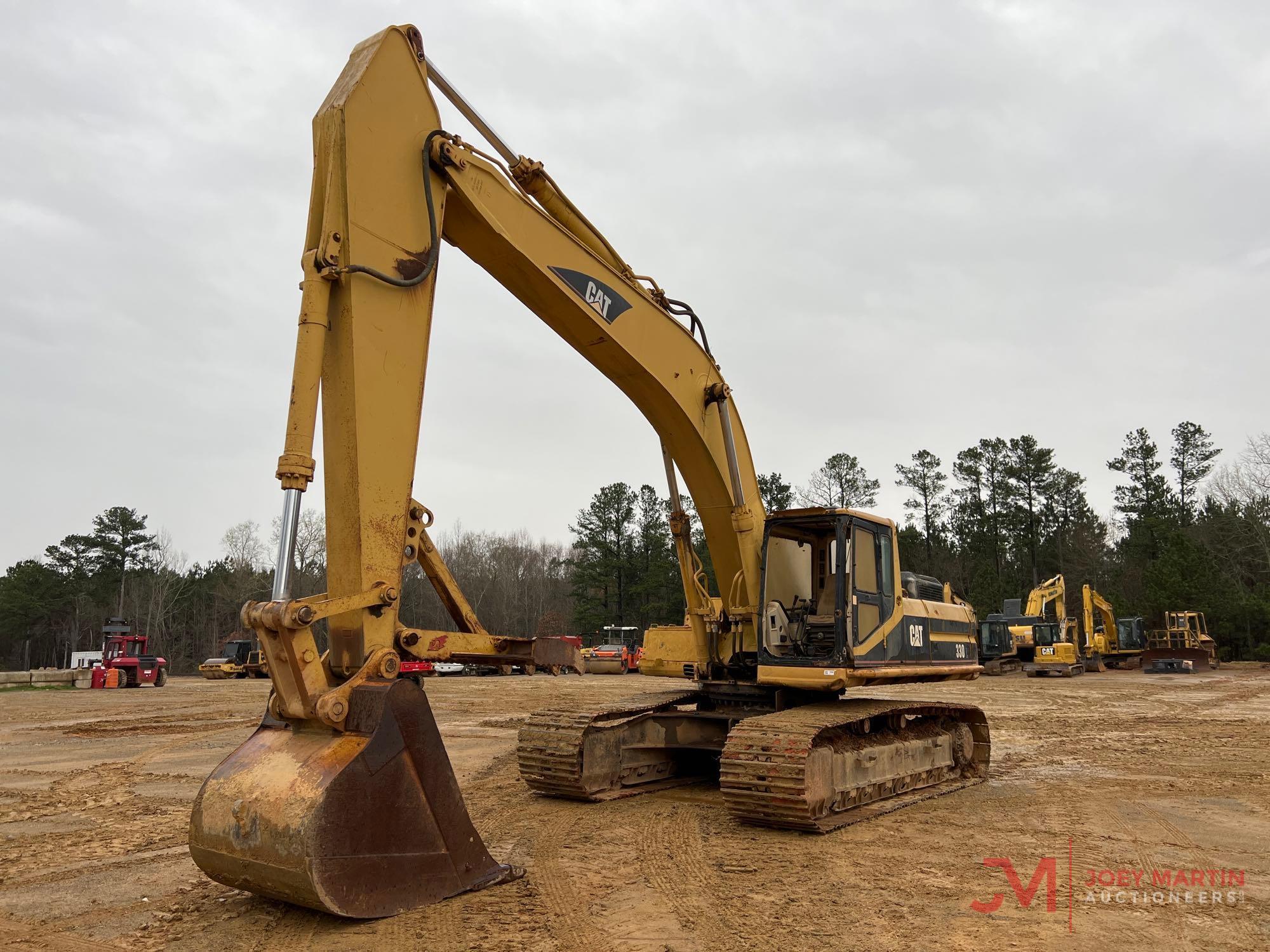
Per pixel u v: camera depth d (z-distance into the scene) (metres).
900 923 5.74
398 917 5.61
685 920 5.75
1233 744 15.50
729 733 8.77
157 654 70.50
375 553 5.98
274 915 5.75
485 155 7.21
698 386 9.59
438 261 6.61
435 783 5.93
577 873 6.86
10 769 12.44
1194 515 72.62
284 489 5.59
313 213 6.22
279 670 5.60
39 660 75.31
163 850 7.75
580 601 66.75
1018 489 72.31
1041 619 42.91
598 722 10.10
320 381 5.81
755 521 10.02
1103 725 18.70
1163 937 5.54
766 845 7.88
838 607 9.32
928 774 10.93
